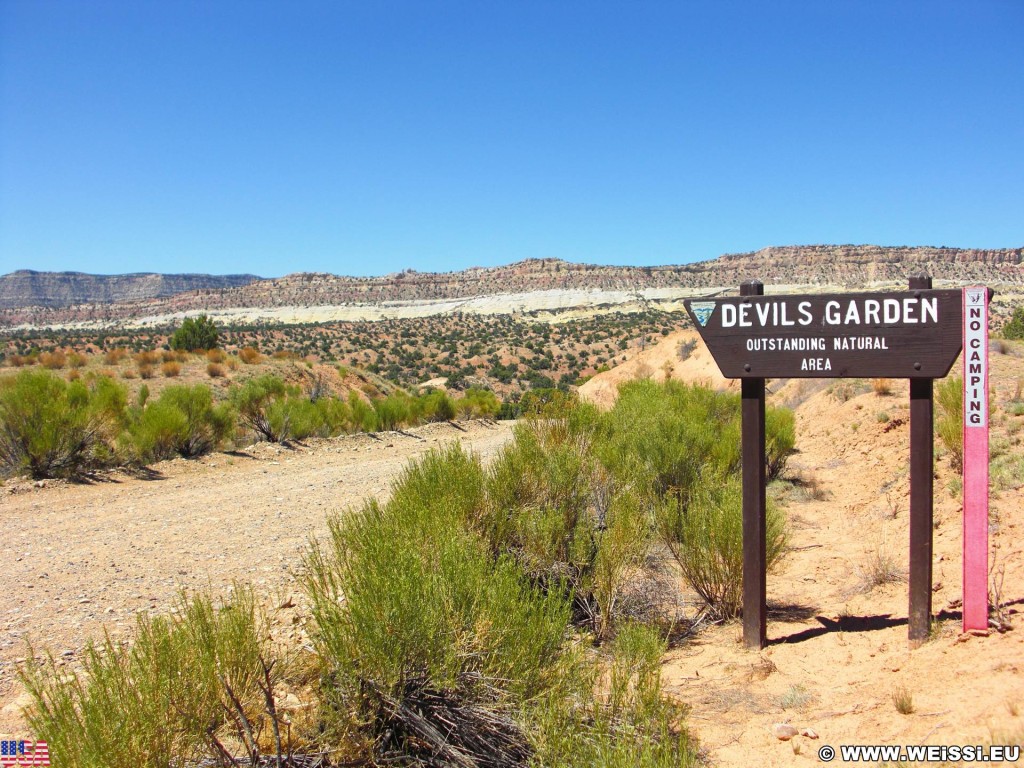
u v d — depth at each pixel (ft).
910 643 18.10
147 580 25.45
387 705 13.38
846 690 16.24
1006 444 34.53
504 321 585.63
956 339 17.78
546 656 14.79
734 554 22.54
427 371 305.94
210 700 12.01
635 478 28.81
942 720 13.50
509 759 13.26
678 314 513.86
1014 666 14.73
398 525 19.16
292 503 40.55
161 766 11.05
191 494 44.14
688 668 19.34
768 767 13.33
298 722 13.64
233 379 115.34
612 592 21.21
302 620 19.34
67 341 257.96
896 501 34.30
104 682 11.05
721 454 35.96
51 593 24.09
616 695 14.02
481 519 22.67
